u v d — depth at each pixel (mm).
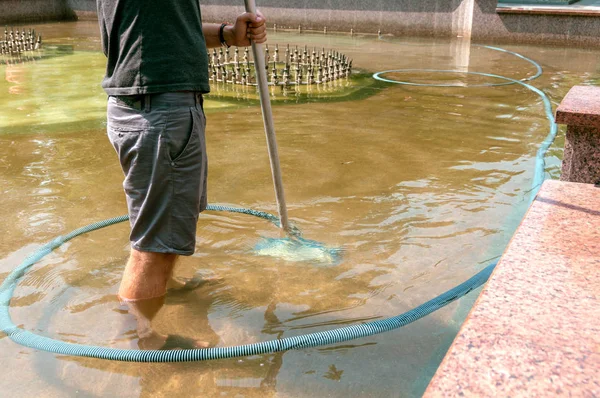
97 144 4961
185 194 2344
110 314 2480
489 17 12164
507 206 3607
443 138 5172
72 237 3219
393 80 8188
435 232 3264
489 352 1401
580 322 1538
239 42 2750
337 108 6457
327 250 3064
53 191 3887
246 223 3428
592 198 2521
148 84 2221
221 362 2139
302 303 2574
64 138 5148
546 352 1403
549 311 1595
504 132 5367
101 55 10602
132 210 2391
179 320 2441
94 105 6535
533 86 7605
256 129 5539
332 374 2066
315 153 4758
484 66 9297
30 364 2133
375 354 2182
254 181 4121
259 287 2713
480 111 6230
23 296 2623
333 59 8992
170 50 2238
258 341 2297
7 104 6598
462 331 1492
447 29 12961
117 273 2846
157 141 2258
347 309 2523
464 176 4164
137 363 2135
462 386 1279
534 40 11891
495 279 1784
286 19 14453
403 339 2275
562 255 1952
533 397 1246
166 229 2363
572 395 1253
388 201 3721
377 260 2953
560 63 9477
